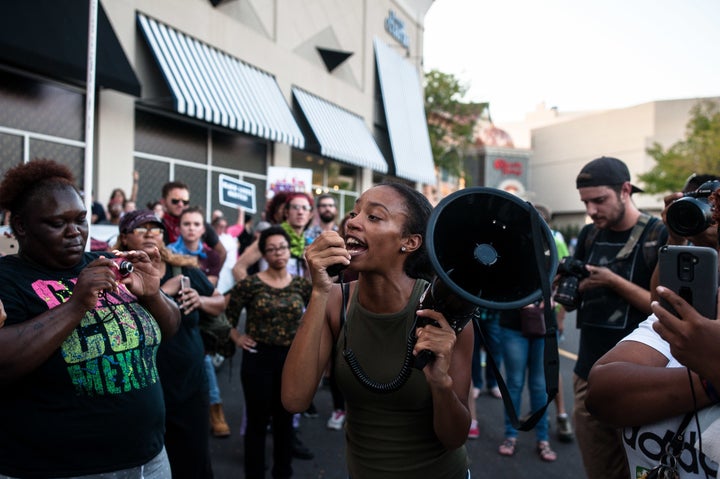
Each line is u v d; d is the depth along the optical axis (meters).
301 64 12.51
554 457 3.81
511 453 3.90
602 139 48.66
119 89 7.35
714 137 29.12
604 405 1.30
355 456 1.65
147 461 1.79
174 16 8.98
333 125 13.16
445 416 1.42
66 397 1.62
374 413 1.60
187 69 8.77
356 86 15.09
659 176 32.22
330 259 1.49
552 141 52.94
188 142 9.92
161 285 2.75
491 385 5.24
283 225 4.46
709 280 1.07
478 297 1.21
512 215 1.29
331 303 1.71
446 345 1.31
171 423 2.60
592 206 2.66
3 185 1.69
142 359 1.81
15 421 1.58
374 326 1.59
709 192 1.45
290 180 7.14
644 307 2.40
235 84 9.86
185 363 2.62
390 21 17.11
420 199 1.60
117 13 7.92
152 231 2.84
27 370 1.49
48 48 6.39
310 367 1.54
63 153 7.57
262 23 11.16
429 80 23.19
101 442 1.66
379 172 16.89
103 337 1.71
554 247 1.22
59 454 1.60
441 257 1.28
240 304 3.31
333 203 5.54
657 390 1.20
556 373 1.20
